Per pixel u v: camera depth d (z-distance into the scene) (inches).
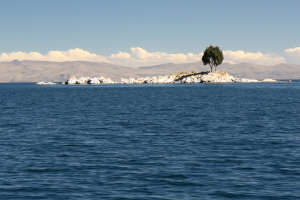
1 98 6619.1
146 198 1042.1
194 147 1782.7
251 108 3976.4
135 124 2672.2
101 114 3425.2
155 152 1665.8
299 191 1094.4
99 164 1438.2
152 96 6609.3
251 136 2102.6
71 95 7539.4
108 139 2028.8
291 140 1961.1
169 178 1235.2
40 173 1307.8
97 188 1133.1
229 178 1233.4
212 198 1042.1
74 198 1047.0
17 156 1593.3
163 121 2839.6
